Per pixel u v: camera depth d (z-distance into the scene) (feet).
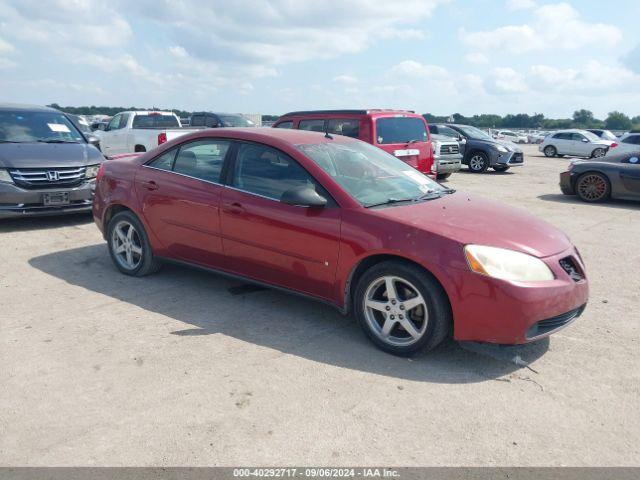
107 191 18.20
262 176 14.66
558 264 12.17
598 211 33.27
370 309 12.91
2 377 11.26
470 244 11.75
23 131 27.55
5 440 9.20
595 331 14.25
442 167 45.65
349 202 13.20
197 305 15.56
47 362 11.94
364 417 10.02
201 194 15.57
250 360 12.21
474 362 12.35
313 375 11.58
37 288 16.81
